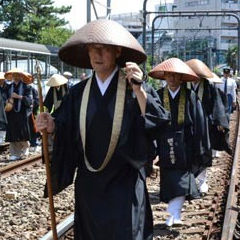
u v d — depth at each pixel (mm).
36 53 20656
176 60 5957
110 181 3449
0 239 5887
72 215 6586
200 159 6164
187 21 43781
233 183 8047
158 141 6020
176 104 6039
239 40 26031
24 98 11922
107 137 3404
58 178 3568
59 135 3529
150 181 9164
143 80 3436
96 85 3482
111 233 3400
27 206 7465
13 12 35344
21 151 12234
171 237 5949
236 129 17047
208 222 6379
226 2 102562
